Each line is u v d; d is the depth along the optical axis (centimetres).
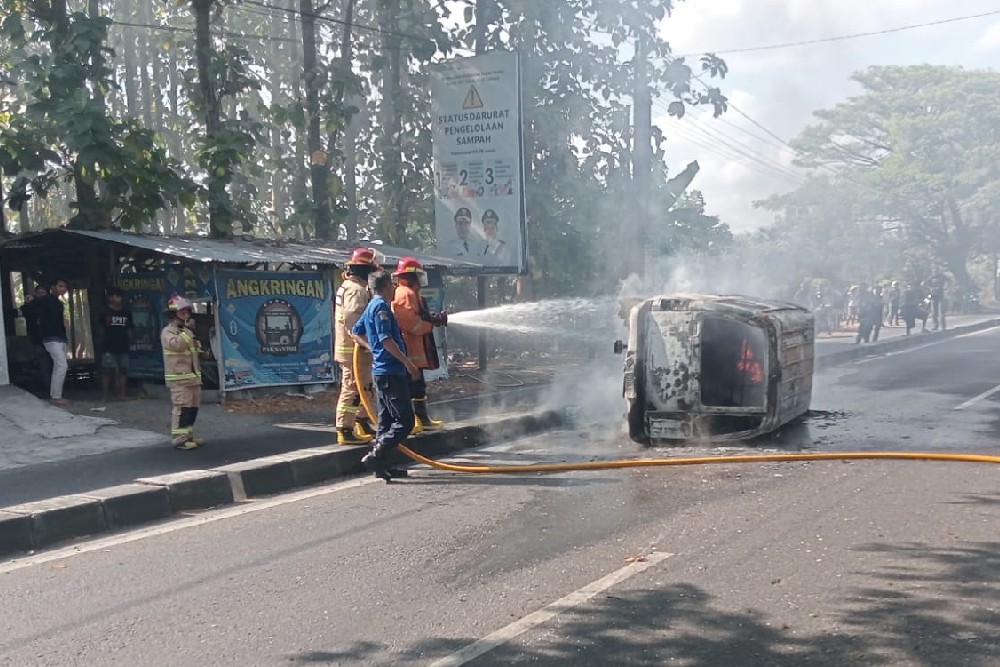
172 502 712
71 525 643
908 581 484
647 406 941
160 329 1266
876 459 820
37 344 1202
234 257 1173
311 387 1324
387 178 1898
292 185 2042
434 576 519
